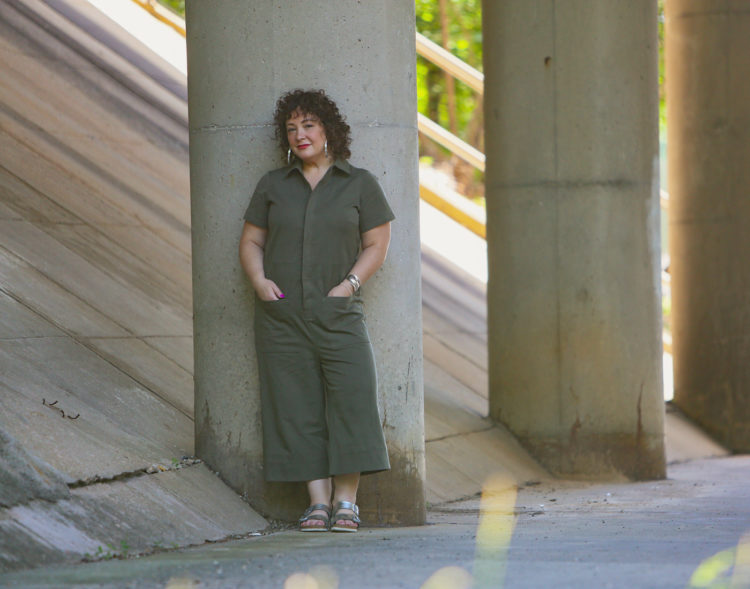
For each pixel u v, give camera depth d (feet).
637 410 93.04
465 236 140.77
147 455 59.16
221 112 61.00
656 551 47.65
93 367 66.85
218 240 61.16
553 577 40.63
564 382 92.94
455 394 99.71
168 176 104.12
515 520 64.13
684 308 121.90
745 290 119.44
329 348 57.21
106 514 50.37
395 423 61.21
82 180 92.84
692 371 121.49
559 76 93.09
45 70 105.29
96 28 117.91
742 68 118.73
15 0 110.22
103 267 81.10
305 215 57.31
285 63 60.44
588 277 92.84
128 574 42.09
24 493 47.83
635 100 93.45
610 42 92.84
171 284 85.87
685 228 121.39
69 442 55.67
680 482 91.20
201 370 61.77
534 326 93.76
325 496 58.34
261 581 40.37
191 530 53.47
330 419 57.62
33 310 69.56
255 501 60.44
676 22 120.98
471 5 252.01
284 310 57.31
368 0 60.80
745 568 42.60
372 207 58.08
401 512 61.26
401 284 61.31
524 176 94.27
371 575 41.32
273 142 60.39
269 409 58.59
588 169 92.94
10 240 76.69
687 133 120.67
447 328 114.52
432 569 42.60
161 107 113.29
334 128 57.82
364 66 60.70
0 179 85.20
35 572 42.68
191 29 62.13
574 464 92.53
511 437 94.48
